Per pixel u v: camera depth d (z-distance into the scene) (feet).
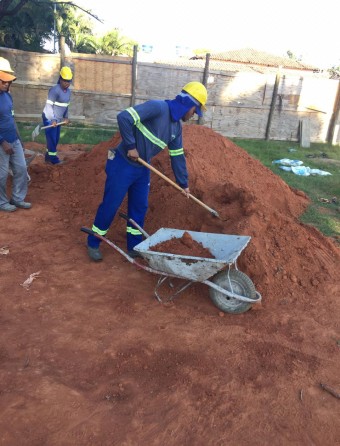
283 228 16.94
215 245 14.90
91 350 11.54
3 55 45.16
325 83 51.37
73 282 14.94
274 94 50.78
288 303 14.46
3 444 8.53
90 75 47.88
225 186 18.90
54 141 29.60
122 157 14.96
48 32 96.27
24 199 22.77
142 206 16.53
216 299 13.65
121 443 8.79
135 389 10.28
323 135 53.78
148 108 13.96
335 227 22.02
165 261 13.15
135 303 13.88
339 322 13.57
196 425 9.36
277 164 38.14
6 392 9.78
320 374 11.21
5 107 19.25
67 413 9.37
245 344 12.12
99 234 15.21
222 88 49.98
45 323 12.59
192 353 11.61
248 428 9.38
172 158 15.74
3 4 60.95
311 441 9.23
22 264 15.94
